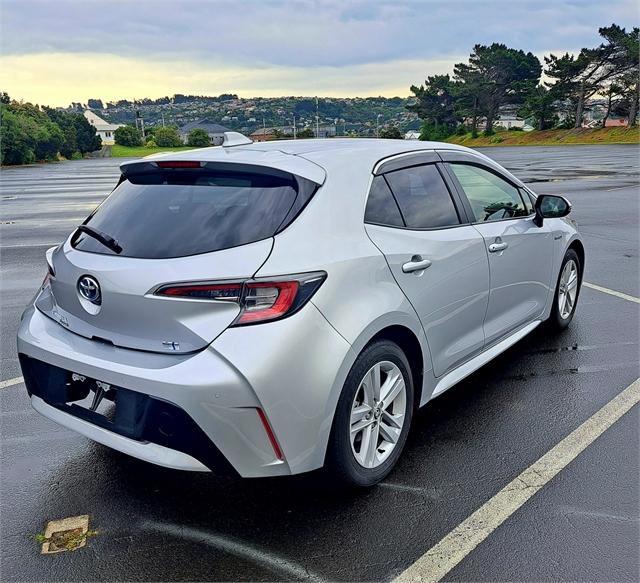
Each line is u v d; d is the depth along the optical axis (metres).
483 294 3.87
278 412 2.54
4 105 67.56
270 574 2.53
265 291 2.52
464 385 4.33
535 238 4.51
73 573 2.56
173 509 2.99
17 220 14.09
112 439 2.73
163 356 2.60
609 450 3.42
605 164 28.27
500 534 2.73
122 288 2.63
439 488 3.09
